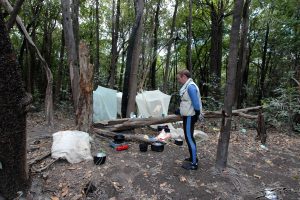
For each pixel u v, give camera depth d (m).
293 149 5.21
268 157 4.58
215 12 12.48
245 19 9.04
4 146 2.53
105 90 7.36
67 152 3.67
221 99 9.72
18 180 2.75
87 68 4.57
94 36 14.95
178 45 16.59
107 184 3.20
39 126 6.09
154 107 6.62
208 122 7.42
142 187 3.21
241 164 4.14
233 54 3.53
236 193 3.29
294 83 7.95
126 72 6.38
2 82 2.35
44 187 3.05
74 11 9.00
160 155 4.16
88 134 4.40
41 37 14.30
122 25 14.61
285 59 10.61
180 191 3.19
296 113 7.42
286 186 3.58
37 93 12.04
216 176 3.59
